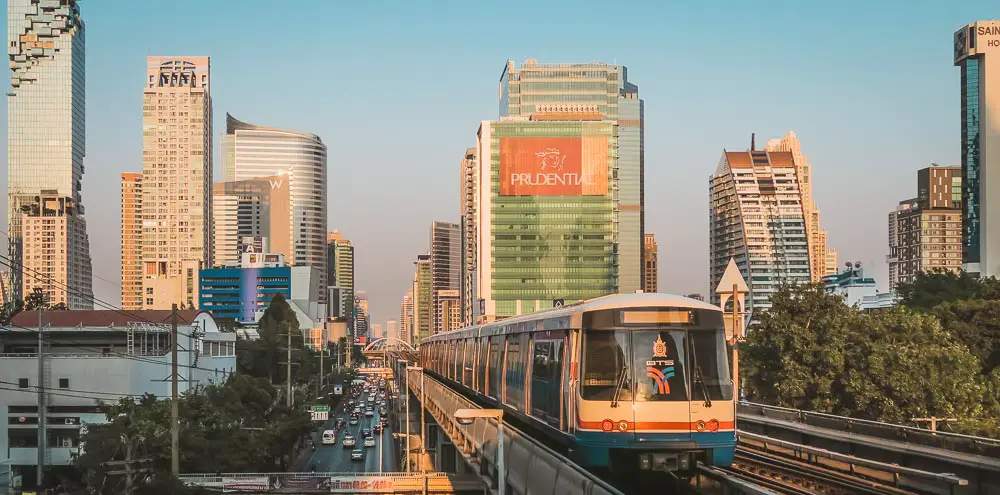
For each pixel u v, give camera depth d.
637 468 18.44
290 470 79.44
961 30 194.62
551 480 16.72
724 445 18.11
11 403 62.56
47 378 63.03
